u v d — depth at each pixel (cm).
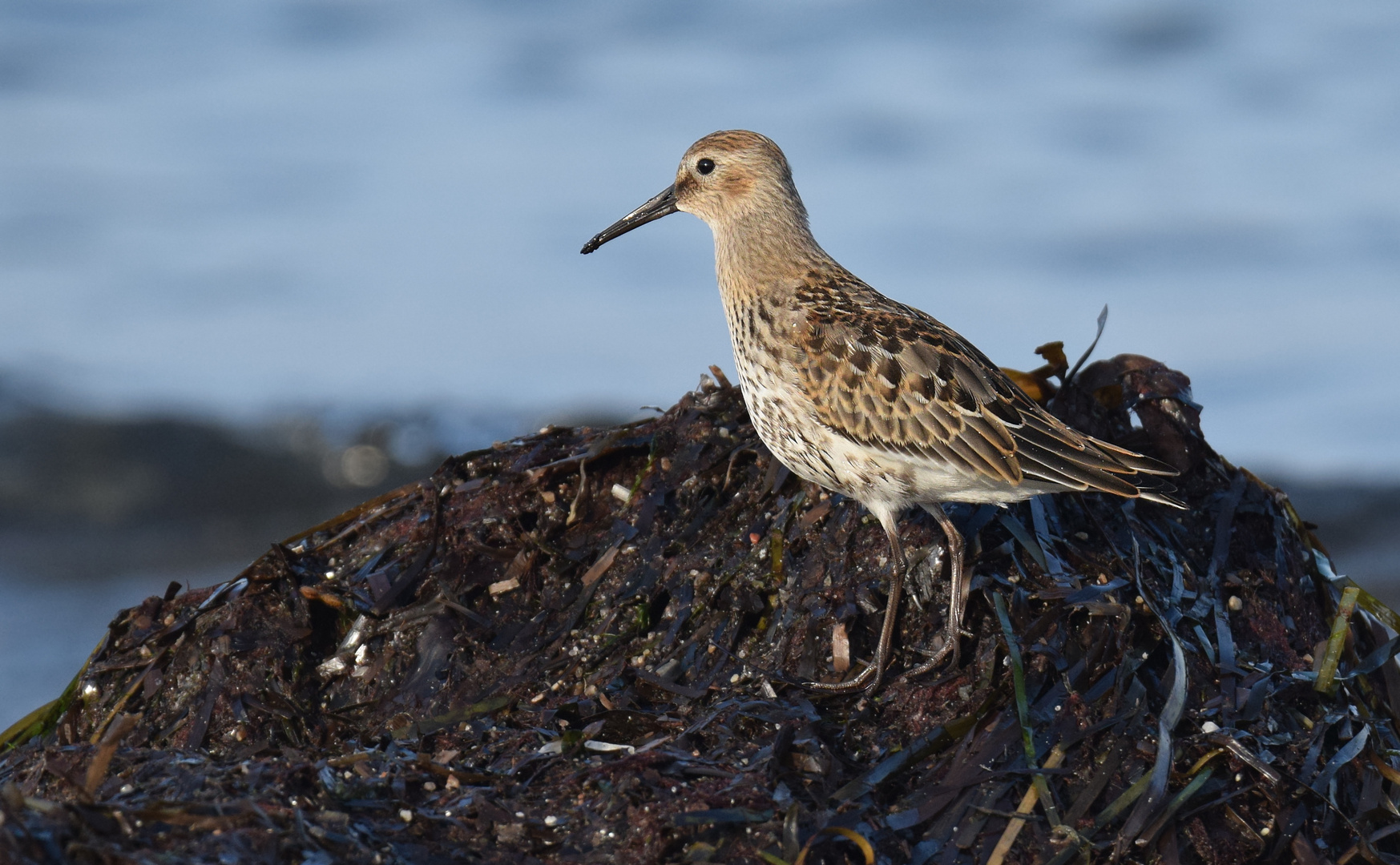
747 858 788
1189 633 962
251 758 873
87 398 2238
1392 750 970
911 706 919
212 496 2122
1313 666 975
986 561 1000
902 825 832
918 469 991
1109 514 1052
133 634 1028
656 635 984
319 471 2147
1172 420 1109
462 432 2214
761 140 1145
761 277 1105
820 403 1013
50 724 1018
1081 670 914
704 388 1151
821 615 971
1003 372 1111
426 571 1035
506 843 796
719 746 880
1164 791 848
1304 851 852
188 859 709
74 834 716
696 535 1035
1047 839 834
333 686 984
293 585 1021
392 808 811
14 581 1858
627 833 798
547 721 921
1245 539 1059
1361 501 1962
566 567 1028
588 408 2222
